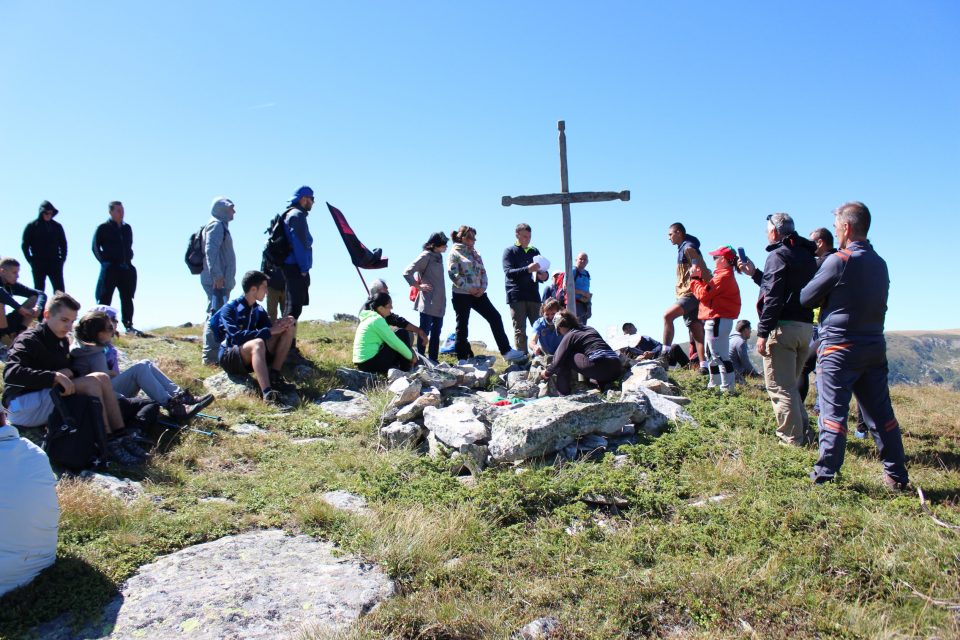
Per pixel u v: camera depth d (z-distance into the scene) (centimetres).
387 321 1035
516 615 404
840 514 503
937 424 881
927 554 445
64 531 475
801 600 411
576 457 653
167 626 382
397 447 721
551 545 485
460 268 1116
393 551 464
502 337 1130
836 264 561
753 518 508
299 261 979
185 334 1419
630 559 469
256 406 817
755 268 806
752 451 656
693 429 711
